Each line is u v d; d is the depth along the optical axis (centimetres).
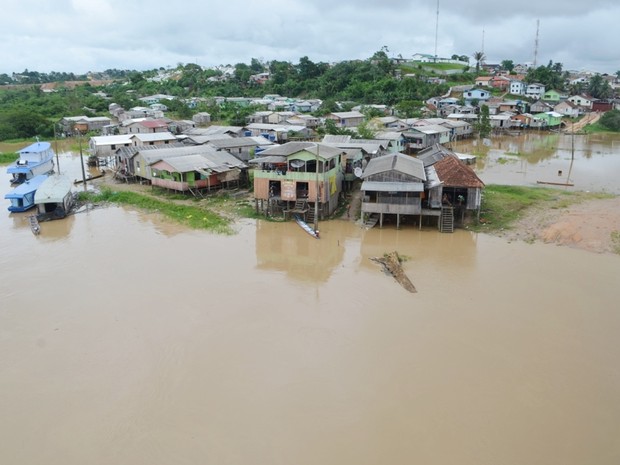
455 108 12238
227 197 5247
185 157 5500
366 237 3994
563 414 1945
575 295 2933
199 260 3519
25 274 3284
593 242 3728
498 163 7262
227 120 11688
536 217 4356
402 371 2216
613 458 1733
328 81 15575
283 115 11038
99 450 1786
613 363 2280
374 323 2628
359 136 7894
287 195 4394
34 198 4622
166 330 2569
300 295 2961
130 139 7338
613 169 6725
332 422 1905
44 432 1877
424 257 3547
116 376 2200
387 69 16075
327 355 2339
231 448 1780
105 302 2877
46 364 2297
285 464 1709
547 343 2439
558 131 11069
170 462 1722
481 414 1944
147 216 4641
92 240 3966
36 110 12250
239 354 2350
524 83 14838
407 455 1745
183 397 2055
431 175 4388
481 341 2455
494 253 3597
